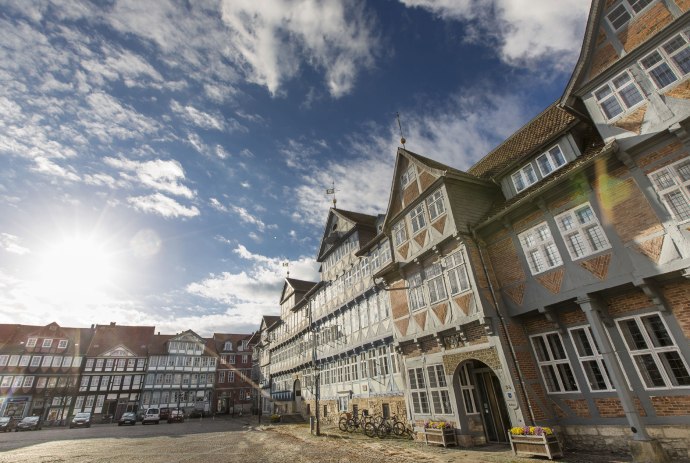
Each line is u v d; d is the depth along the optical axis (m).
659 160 8.42
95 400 49.41
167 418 41.59
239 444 15.88
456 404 12.07
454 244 12.82
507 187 12.90
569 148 10.88
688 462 7.48
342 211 25.41
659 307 8.23
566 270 9.93
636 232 8.59
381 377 18.31
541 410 10.14
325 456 11.59
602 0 9.94
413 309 14.69
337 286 24.23
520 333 11.24
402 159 16.52
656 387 8.30
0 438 23.66
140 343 56.53
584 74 10.18
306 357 28.95
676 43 8.52
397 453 11.34
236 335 65.12
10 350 48.22
